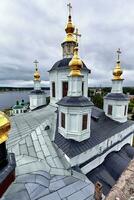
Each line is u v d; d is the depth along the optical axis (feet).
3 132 25.54
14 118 78.89
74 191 34.42
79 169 45.96
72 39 75.25
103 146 60.23
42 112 82.58
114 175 55.72
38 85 120.47
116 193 12.71
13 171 29.81
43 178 35.19
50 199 30.63
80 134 51.08
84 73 77.87
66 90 75.77
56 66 78.54
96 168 57.06
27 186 30.89
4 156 27.40
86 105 49.47
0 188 26.18
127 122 82.99
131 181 13.70
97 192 29.01
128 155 73.00
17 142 49.62
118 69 80.64
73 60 50.88
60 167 43.09
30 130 57.77
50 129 59.00
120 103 78.18
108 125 73.36
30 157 43.32
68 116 50.57
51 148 50.06
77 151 47.37
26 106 231.30
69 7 71.46
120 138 73.46
